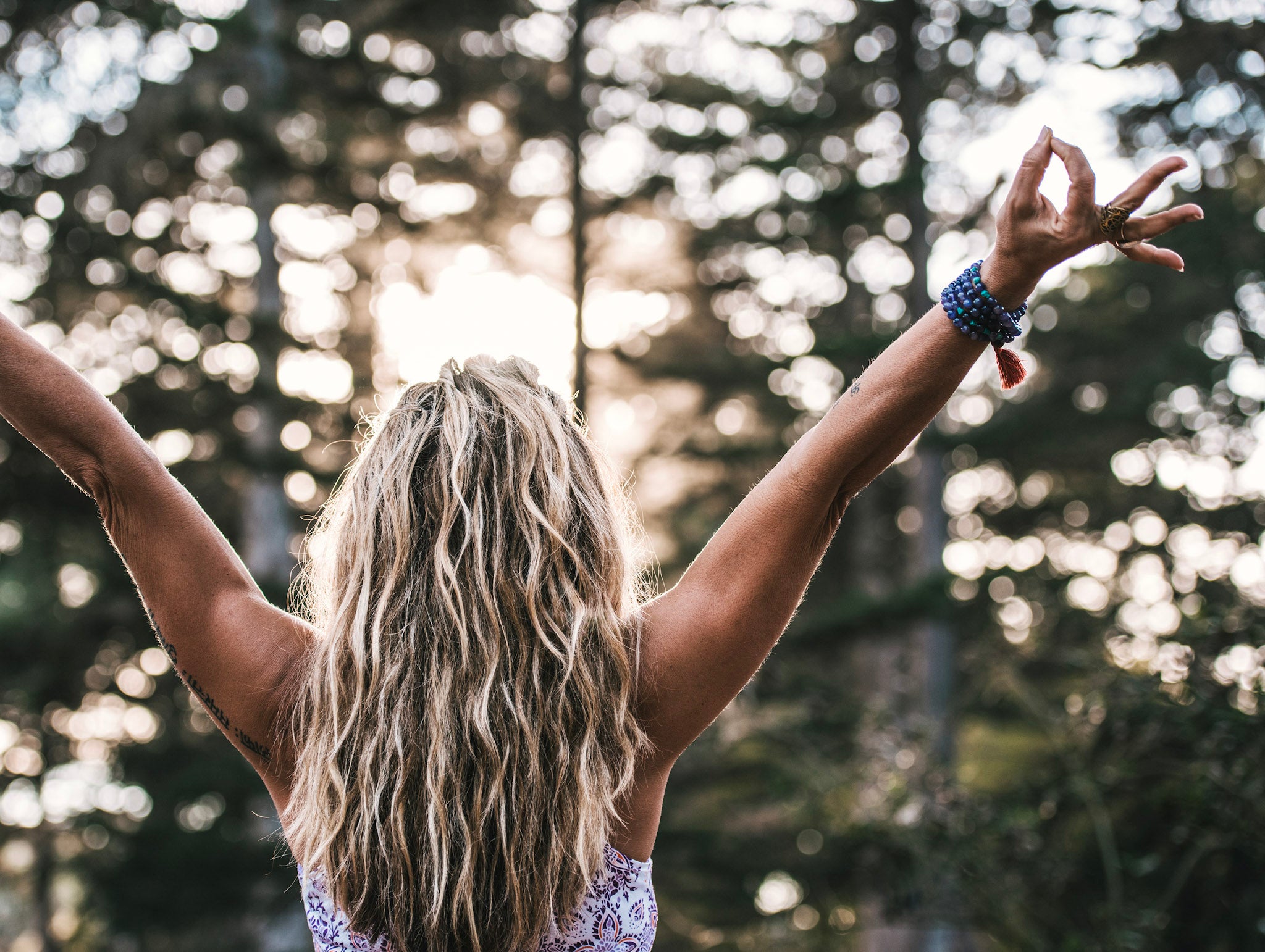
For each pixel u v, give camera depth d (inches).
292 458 403.2
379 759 47.5
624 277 473.1
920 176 393.7
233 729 51.1
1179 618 219.8
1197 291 441.7
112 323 416.5
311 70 420.5
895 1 392.2
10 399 47.8
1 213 370.9
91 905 452.4
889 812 243.6
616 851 49.2
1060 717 241.0
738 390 485.7
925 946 358.3
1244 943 206.8
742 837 430.9
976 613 386.0
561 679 47.9
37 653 425.4
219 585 50.5
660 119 438.3
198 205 441.1
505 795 46.9
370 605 49.7
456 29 431.2
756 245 458.6
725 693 48.8
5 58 377.4
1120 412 405.1
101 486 49.1
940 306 45.3
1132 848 230.5
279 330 413.1
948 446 412.8
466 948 46.6
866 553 534.3
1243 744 197.8
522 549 49.7
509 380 55.2
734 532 48.1
